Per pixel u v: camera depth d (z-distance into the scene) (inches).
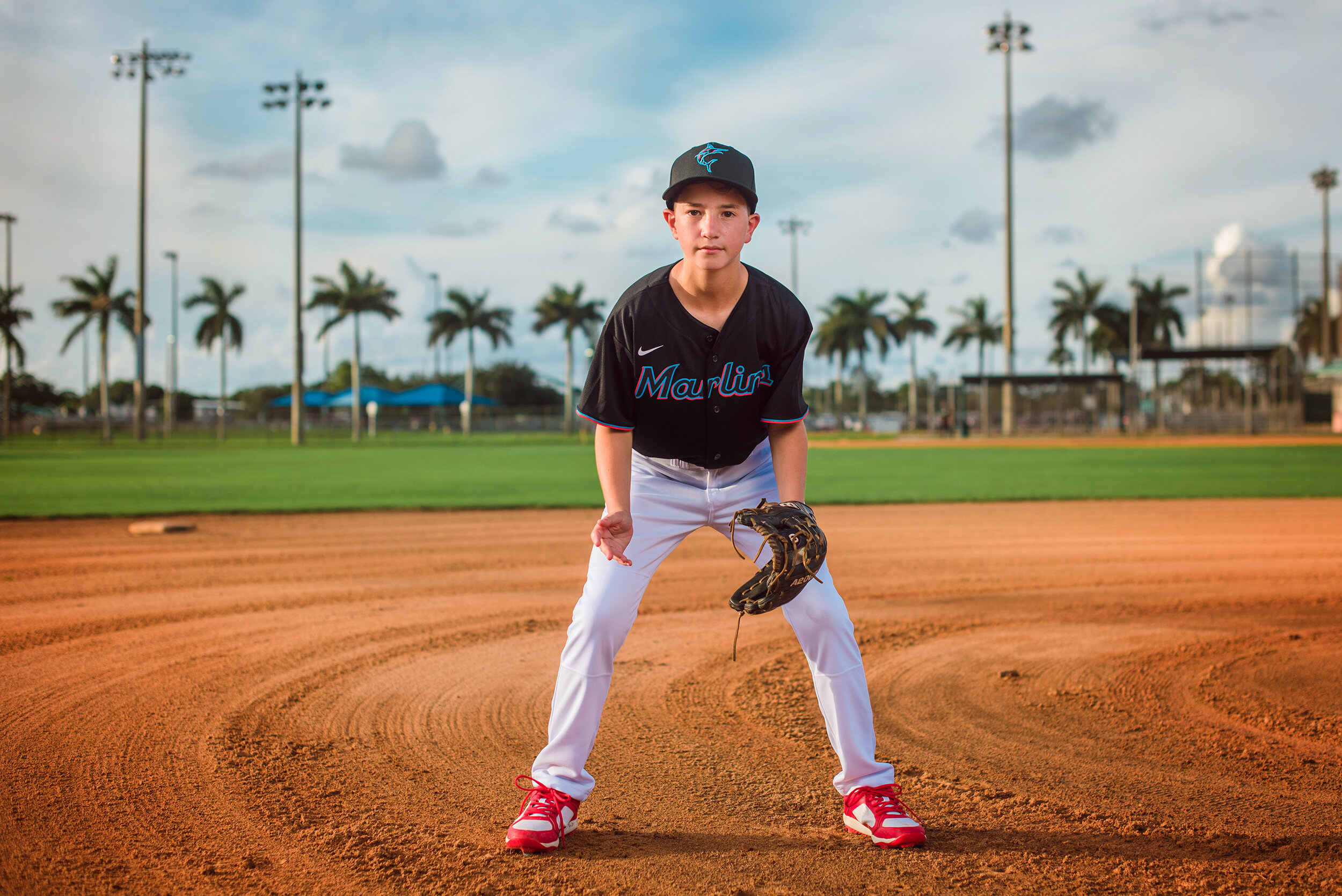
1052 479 677.3
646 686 168.7
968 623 219.1
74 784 120.8
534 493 578.9
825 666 105.2
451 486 642.2
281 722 147.8
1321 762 129.5
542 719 150.2
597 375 102.5
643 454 109.6
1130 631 211.0
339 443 1654.8
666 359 99.7
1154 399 1804.9
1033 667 179.9
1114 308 2388.0
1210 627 215.3
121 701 157.6
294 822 109.8
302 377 1582.2
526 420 2706.7
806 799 118.1
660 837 106.8
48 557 317.4
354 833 107.0
